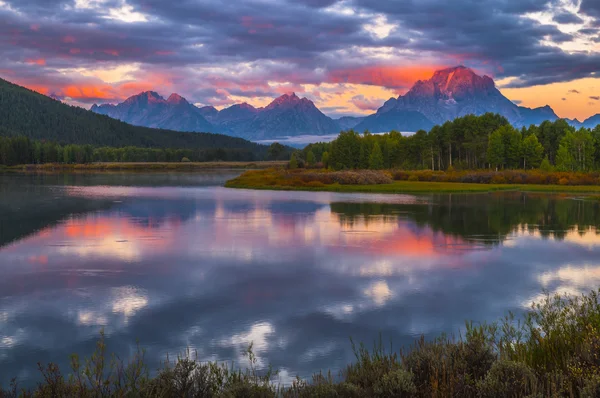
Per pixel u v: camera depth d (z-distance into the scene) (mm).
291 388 8914
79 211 53000
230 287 22000
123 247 31609
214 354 14234
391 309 18641
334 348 14617
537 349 9500
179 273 24578
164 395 8039
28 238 35062
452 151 161000
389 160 161500
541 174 109688
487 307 18844
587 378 6805
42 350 14562
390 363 9406
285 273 24656
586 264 26766
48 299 20016
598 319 9734
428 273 24656
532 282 22828
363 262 27281
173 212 52469
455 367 7988
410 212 52656
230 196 75312
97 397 8219
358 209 55781
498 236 36531
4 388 11797
